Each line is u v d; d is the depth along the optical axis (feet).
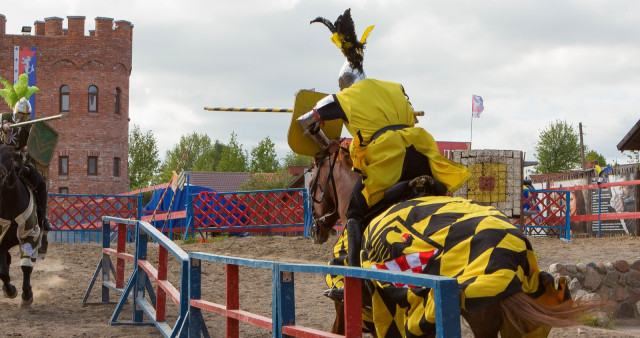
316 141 17.62
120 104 145.89
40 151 29.01
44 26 143.33
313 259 47.60
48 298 32.48
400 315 12.44
